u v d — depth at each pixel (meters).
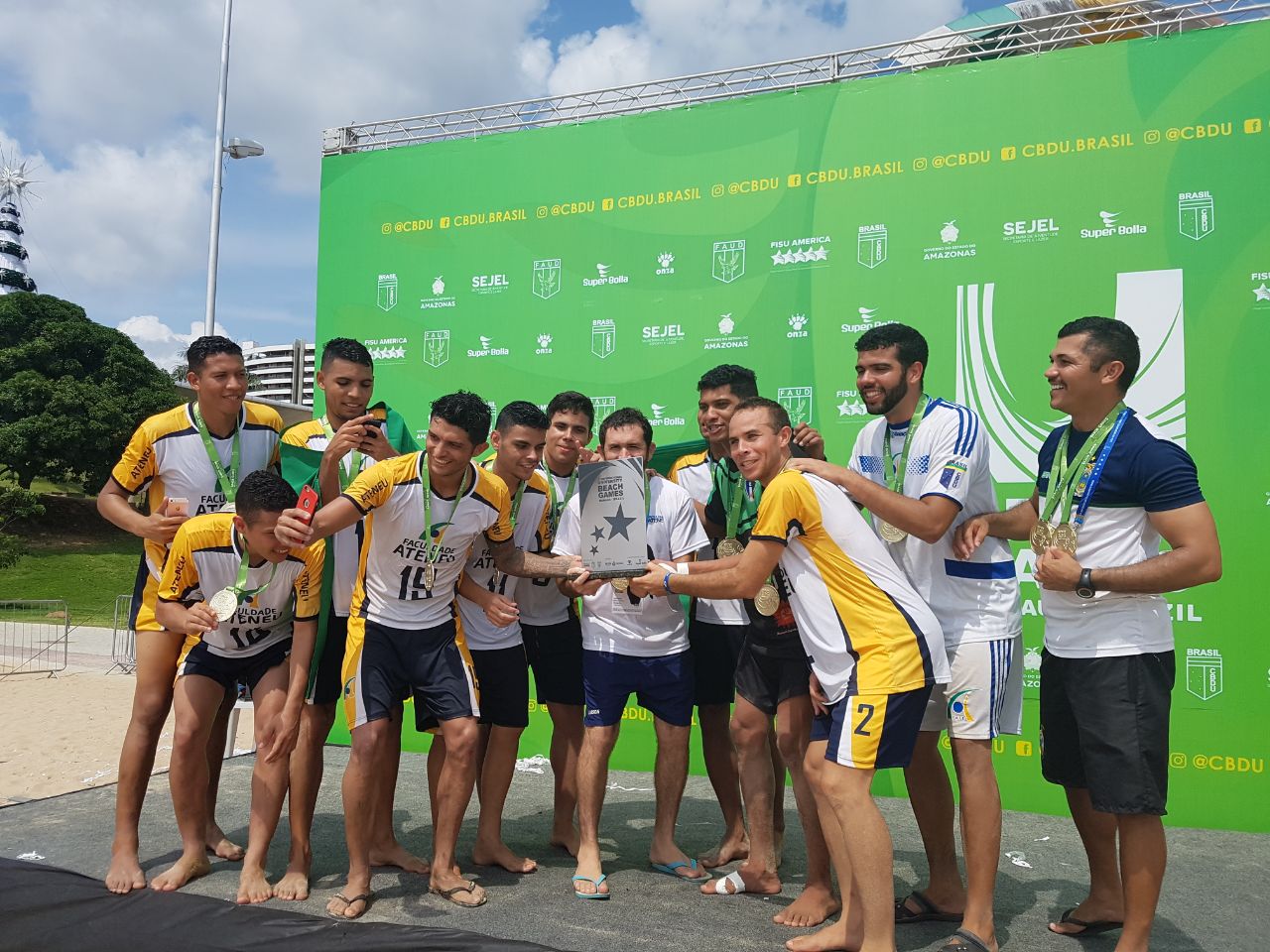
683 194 5.18
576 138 5.39
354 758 2.95
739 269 5.05
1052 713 2.85
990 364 4.57
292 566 3.08
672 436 5.14
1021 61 4.58
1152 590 2.50
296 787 3.14
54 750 6.07
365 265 5.78
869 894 2.42
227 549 3.09
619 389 5.24
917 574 2.88
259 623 3.14
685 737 3.37
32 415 23.75
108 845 3.55
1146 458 2.57
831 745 2.52
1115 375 2.66
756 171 5.04
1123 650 2.55
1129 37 4.66
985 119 4.63
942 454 2.79
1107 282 4.39
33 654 11.52
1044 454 2.95
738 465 2.80
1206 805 4.11
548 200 5.43
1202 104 4.28
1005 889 3.29
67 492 28.14
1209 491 4.17
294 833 3.12
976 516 2.88
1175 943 2.77
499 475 3.40
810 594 2.63
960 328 4.62
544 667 3.67
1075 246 4.45
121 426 24.34
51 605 17.42
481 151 5.58
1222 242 4.21
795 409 4.90
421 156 5.70
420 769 5.05
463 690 3.10
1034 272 4.51
